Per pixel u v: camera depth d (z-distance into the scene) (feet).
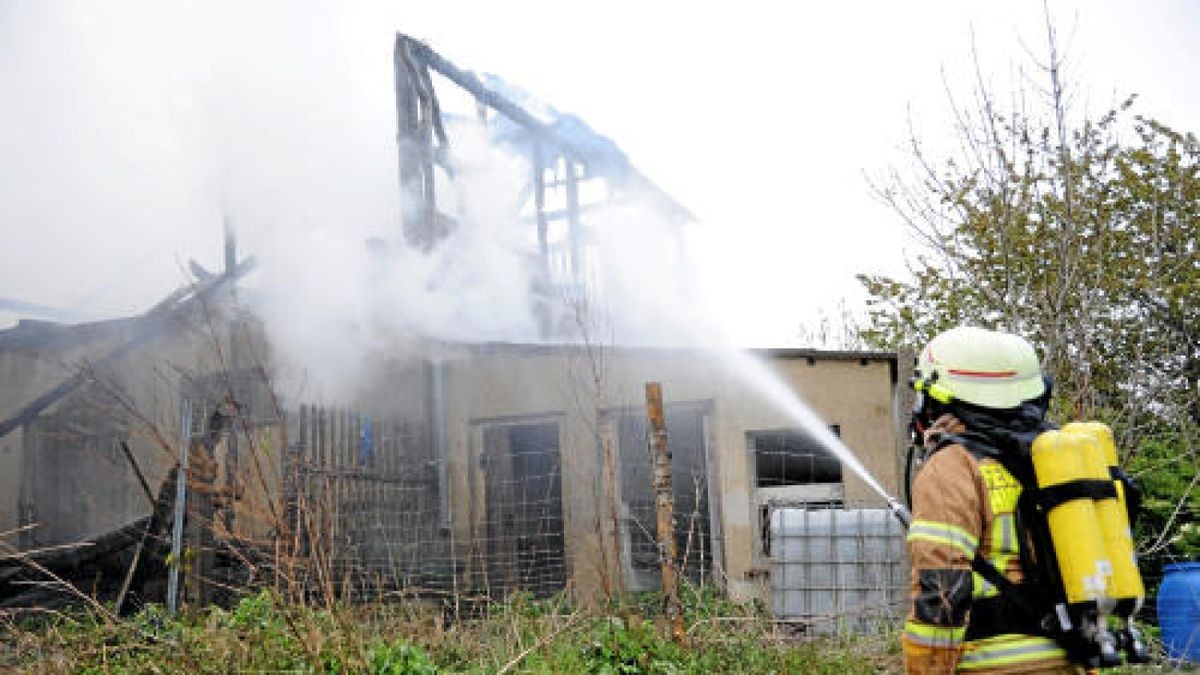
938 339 9.87
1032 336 28.50
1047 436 8.83
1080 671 8.80
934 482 8.87
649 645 18.99
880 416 32.07
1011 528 8.84
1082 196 28.66
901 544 25.90
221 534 20.38
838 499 31.68
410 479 32.48
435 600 28.02
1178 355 33.19
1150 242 38.50
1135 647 9.07
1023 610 8.70
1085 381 24.67
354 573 25.72
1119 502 8.86
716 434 32.42
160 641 17.84
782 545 26.63
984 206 30.40
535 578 32.48
